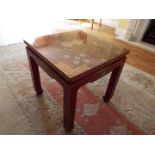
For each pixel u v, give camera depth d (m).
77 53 1.01
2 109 1.21
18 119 1.14
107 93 1.31
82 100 1.36
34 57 1.05
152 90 1.58
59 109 1.25
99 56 0.99
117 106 1.33
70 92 0.81
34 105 1.27
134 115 1.26
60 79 0.84
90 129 1.11
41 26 2.74
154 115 1.28
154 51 2.41
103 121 1.18
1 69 1.71
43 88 1.47
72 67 0.85
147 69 1.97
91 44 1.16
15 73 1.66
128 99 1.43
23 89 1.44
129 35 2.70
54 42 1.14
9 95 1.36
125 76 1.79
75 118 1.18
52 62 0.88
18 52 2.13
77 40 1.22
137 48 2.52
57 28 3.07
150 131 1.13
